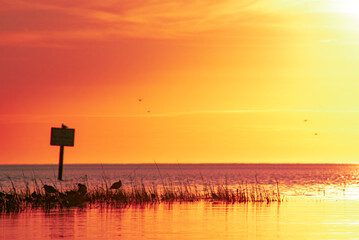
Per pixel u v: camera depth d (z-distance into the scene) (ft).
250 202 162.91
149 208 141.90
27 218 115.24
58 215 122.21
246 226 102.42
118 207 144.77
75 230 95.86
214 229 98.02
